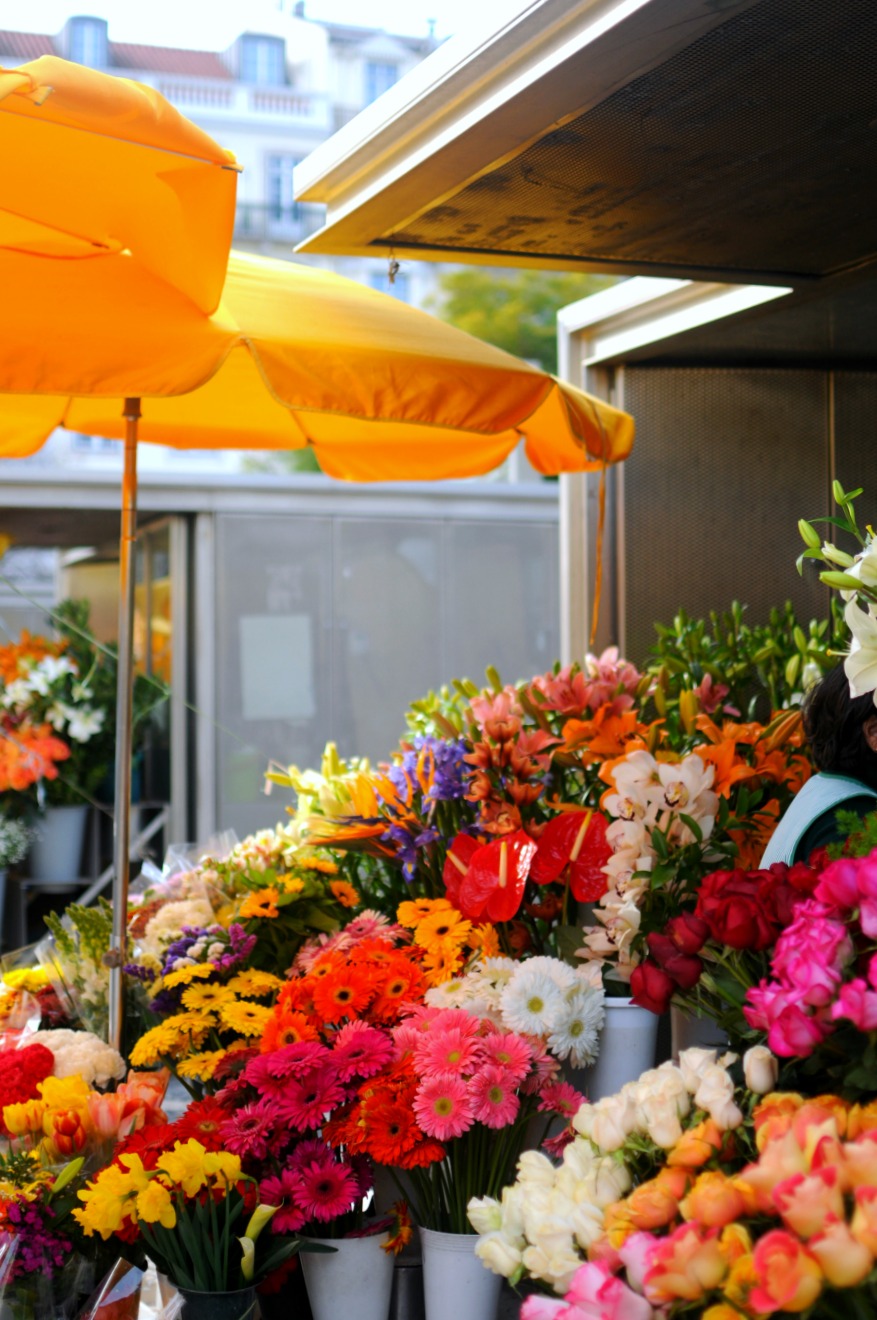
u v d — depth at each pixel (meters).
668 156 2.58
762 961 1.60
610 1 2.06
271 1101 2.10
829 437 4.21
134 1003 2.88
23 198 2.34
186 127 2.01
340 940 2.64
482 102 2.40
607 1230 1.32
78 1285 1.97
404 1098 2.08
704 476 4.21
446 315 26.70
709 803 2.28
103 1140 2.19
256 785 6.45
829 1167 1.13
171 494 6.57
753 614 4.19
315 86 46.16
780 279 3.37
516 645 7.10
